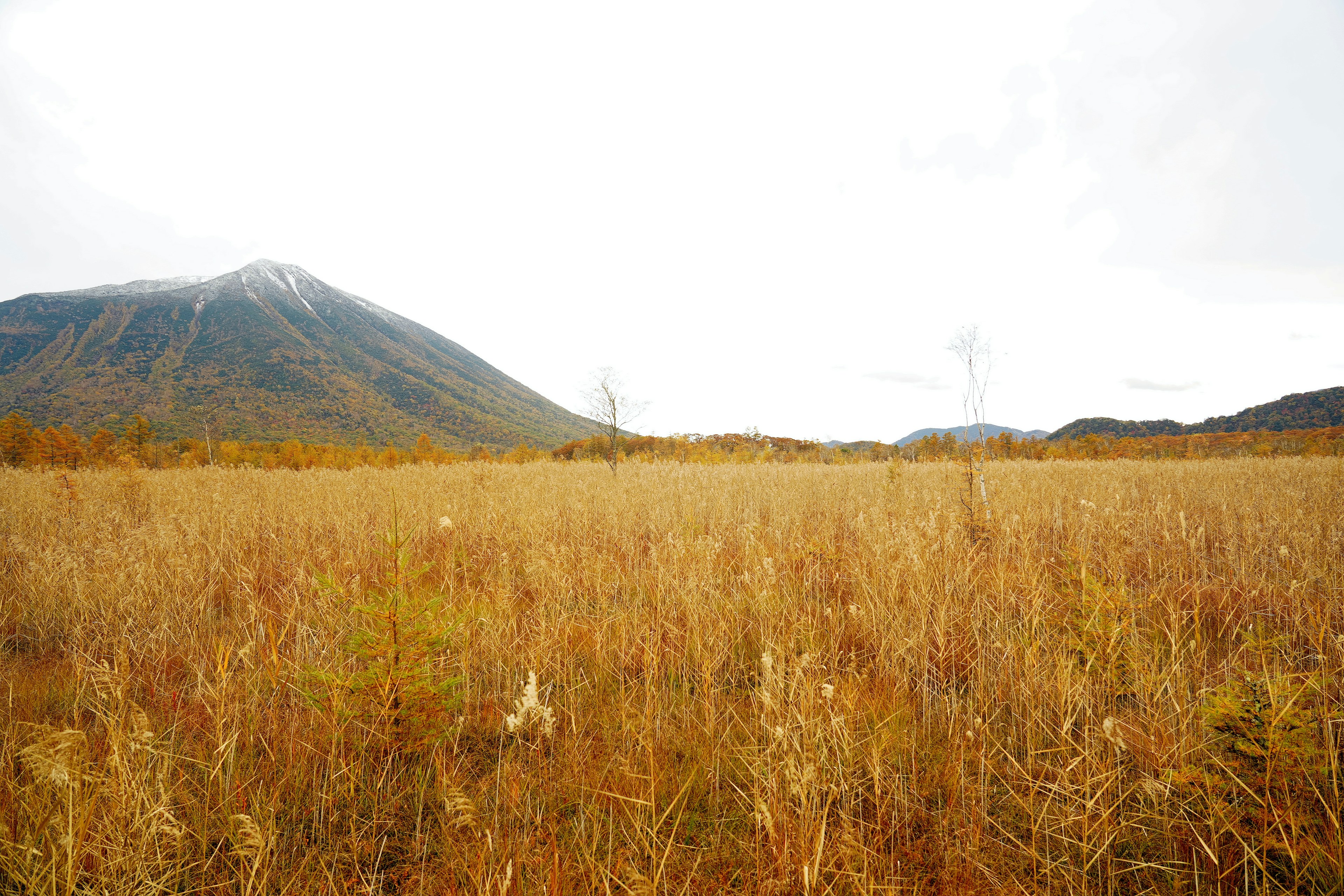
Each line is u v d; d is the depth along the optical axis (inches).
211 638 156.3
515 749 114.1
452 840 89.1
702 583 186.5
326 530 290.8
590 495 364.2
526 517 284.8
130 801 84.9
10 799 93.1
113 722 91.5
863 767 103.0
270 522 299.4
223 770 101.7
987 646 145.7
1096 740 100.7
